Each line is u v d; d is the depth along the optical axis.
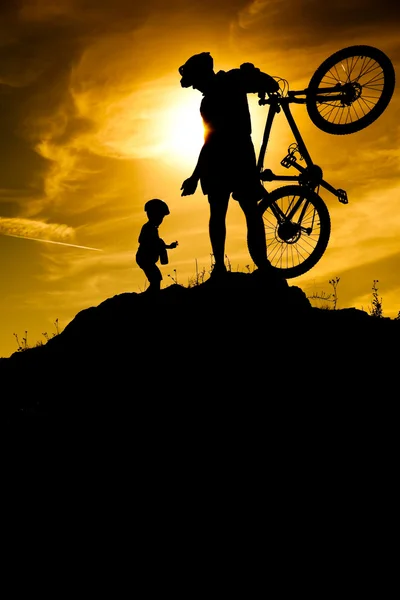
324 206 6.17
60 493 5.09
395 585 4.00
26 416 6.27
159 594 4.09
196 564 4.30
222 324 6.47
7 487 5.22
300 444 5.21
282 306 6.64
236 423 5.47
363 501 4.66
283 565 4.22
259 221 6.36
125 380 6.31
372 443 5.19
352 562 4.20
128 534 4.60
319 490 4.78
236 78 6.34
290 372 5.96
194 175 6.44
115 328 7.14
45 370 7.07
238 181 6.27
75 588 4.20
